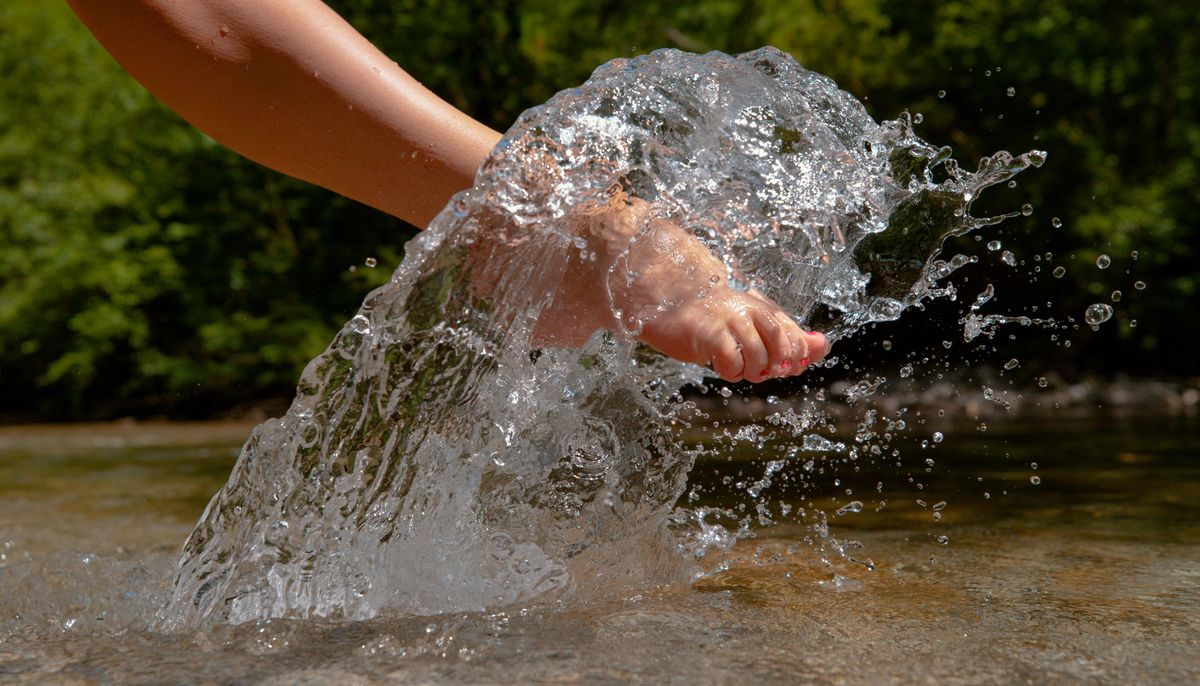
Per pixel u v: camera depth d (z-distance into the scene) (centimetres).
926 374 480
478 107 686
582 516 106
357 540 98
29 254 735
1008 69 646
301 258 700
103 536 150
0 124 777
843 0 705
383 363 101
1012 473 200
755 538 131
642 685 68
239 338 680
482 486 104
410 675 71
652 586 102
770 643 78
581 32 714
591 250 110
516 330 106
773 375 109
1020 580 102
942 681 68
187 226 708
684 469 112
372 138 106
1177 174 680
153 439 461
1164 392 527
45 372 735
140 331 695
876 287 125
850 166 118
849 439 279
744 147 116
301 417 99
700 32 724
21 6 788
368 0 636
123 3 100
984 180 121
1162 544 122
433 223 99
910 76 673
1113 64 674
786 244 119
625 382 113
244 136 106
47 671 76
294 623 88
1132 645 77
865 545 125
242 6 104
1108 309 128
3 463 326
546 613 90
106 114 749
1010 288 530
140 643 84
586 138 108
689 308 109
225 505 97
